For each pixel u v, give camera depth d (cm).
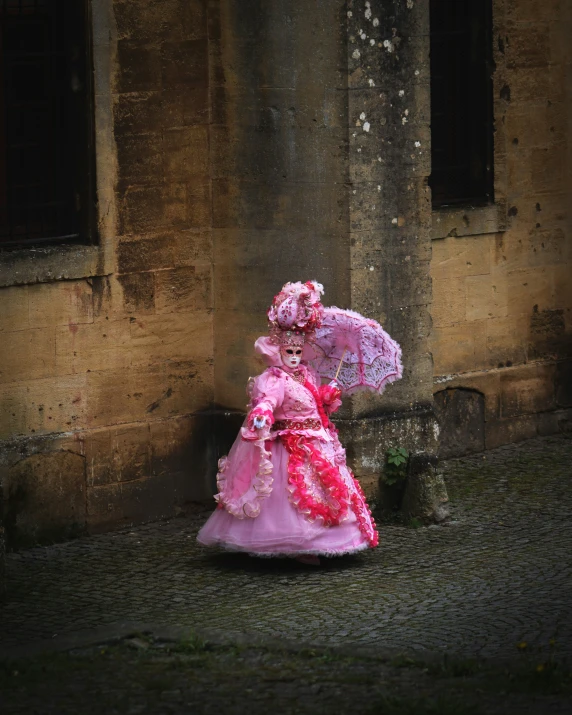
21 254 964
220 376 1068
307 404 930
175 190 1036
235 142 1038
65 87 1000
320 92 997
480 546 967
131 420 1030
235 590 883
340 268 1008
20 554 964
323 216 1009
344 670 732
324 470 921
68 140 1003
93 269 998
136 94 1010
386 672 729
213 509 1072
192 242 1048
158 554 962
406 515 1022
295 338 929
